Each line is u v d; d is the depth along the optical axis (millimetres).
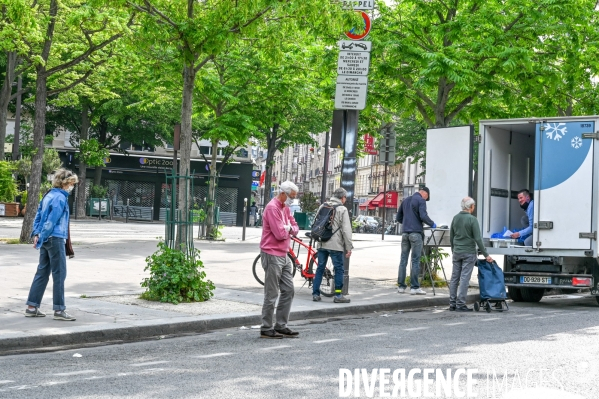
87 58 27906
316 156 126750
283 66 30688
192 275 14852
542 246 18016
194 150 67938
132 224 53844
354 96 16359
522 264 18609
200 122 55375
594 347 11164
